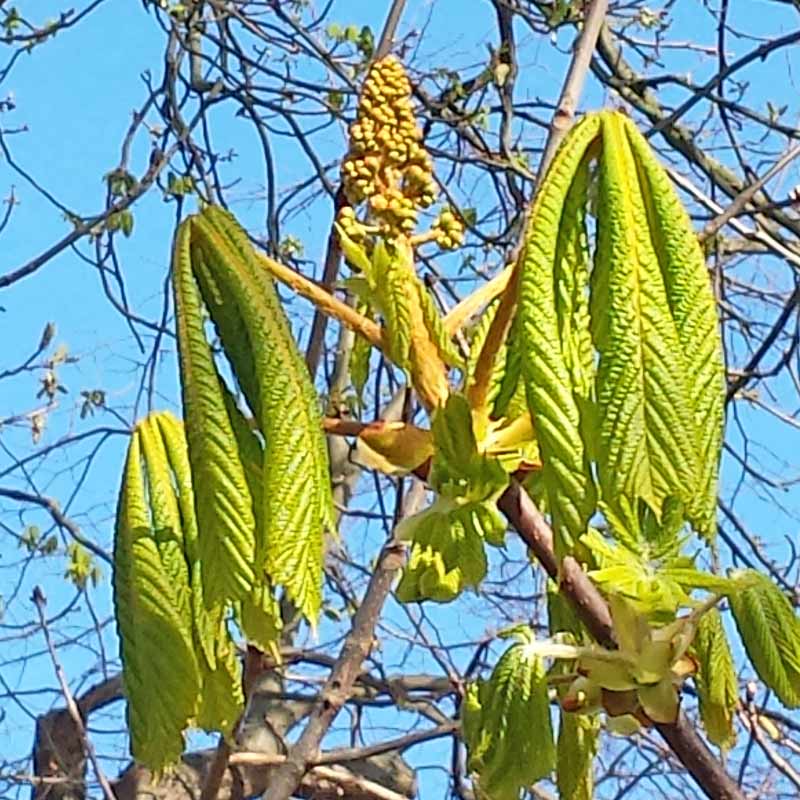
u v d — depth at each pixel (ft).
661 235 2.49
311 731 4.22
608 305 2.46
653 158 2.51
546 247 2.49
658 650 2.57
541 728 2.64
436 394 2.62
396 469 2.64
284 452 2.47
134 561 2.66
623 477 2.41
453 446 2.58
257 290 2.53
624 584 2.51
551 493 2.42
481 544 2.60
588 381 2.45
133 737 2.64
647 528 2.53
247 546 2.48
